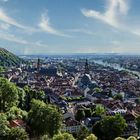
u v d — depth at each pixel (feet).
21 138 494.59
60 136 510.99
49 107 612.29
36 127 599.98
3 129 501.56
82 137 654.12
